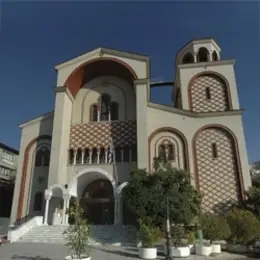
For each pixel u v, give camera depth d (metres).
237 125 29.80
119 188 26.97
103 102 35.25
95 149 31.98
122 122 32.69
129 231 23.59
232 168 28.31
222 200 27.36
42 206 30.20
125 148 31.39
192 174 28.55
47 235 24.02
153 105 31.86
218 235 18.55
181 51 37.62
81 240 13.11
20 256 16.05
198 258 16.34
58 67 34.84
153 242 16.86
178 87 37.00
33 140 33.28
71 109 34.66
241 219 19.20
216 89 33.00
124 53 34.38
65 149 31.56
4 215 42.06
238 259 15.93
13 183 43.50
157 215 19.45
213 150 29.31
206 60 35.88
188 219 19.50
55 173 28.92
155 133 30.77
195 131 30.25
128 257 16.45
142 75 32.94
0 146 46.09
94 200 31.50
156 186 20.61
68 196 27.64
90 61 34.50
